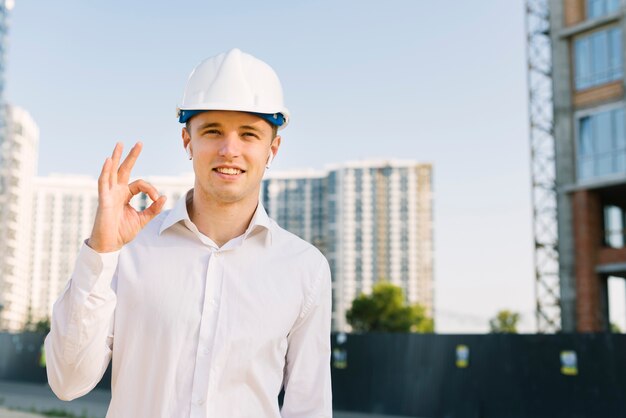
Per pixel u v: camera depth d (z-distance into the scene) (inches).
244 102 83.9
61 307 78.6
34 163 5285.4
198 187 88.0
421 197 6422.2
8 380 1028.5
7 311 4702.3
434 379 690.2
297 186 6353.3
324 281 93.3
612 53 1093.8
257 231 89.0
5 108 4795.8
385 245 6333.7
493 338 661.9
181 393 82.5
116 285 86.4
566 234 1112.2
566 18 1150.3
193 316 84.0
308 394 93.3
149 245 86.9
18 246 4800.7
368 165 6407.5
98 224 76.6
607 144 1083.3
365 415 706.2
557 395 616.4
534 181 1380.4
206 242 86.4
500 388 649.6
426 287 6328.7
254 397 85.2
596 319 1071.0
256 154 85.7
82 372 79.6
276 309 86.9
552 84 1152.8
